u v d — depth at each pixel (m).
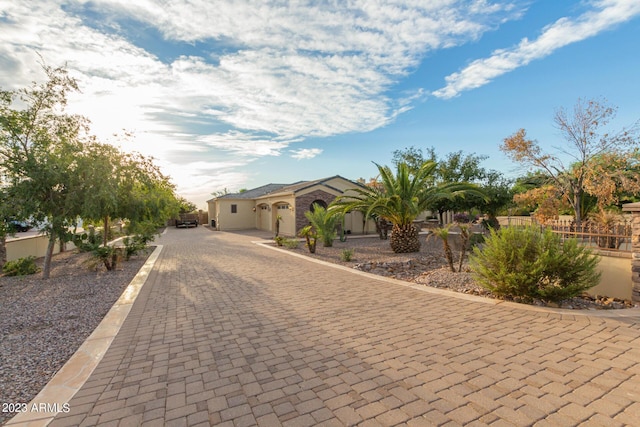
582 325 4.95
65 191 9.67
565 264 5.73
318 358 4.03
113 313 6.03
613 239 7.96
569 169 14.55
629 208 6.11
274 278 9.12
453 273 8.86
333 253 14.55
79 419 2.87
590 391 3.15
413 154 26.31
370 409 2.94
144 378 3.61
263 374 3.65
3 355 4.35
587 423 2.68
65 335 5.10
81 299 7.27
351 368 3.75
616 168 13.15
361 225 25.70
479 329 4.91
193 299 6.99
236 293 7.47
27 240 14.13
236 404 3.07
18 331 5.30
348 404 3.03
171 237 24.61
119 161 11.21
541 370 3.59
